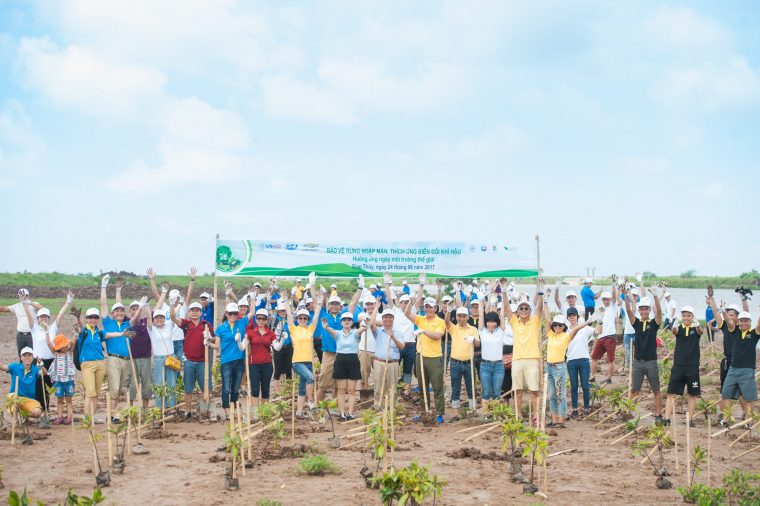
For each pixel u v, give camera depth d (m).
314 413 14.93
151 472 10.41
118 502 8.91
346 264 18.09
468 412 14.89
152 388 13.99
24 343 16.09
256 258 17.98
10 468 10.66
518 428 10.22
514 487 9.62
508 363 15.26
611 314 19.00
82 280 49.62
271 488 9.52
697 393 13.77
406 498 7.66
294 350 14.77
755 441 12.88
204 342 14.84
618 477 10.24
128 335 12.99
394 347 15.09
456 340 14.85
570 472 10.55
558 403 14.33
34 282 47.09
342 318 14.50
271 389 19.44
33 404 13.69
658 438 10.48
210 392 15.51
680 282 76.19
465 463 11.02
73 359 14.28
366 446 11.86
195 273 15.49
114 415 14.27
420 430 13.82
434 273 18.00
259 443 12.38
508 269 17.83
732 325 13.62
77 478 10.10
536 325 13.34
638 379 14.52
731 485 8.63
